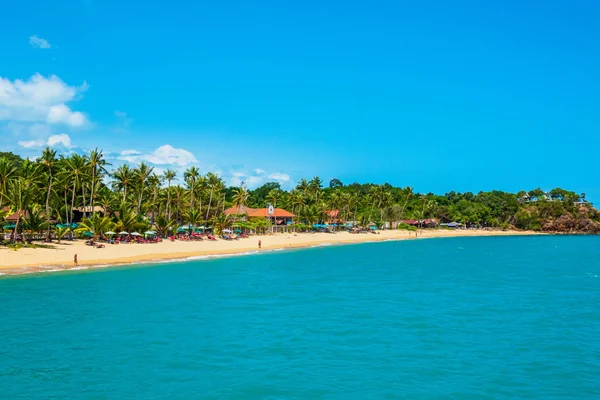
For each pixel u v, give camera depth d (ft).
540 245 447.01
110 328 111.45
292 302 143.84
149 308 134.10
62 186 310.24
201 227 402.52
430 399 72.79
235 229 442.91
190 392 74.54
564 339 104.63
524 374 83.46
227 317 122.93
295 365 86.84
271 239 420.36
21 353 93.25
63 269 209.67
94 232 282.56
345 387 76.95
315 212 522.88
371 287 173.88
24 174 272.31
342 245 421.59
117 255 257.75
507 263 267.18
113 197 387.14
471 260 284.61
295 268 235.40
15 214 296.30
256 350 95.30
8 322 116.98
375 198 645.10
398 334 107.65
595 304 142.92
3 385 77.15
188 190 415.44
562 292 164.66
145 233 318.45
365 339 103.30
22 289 163.43
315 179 600.80
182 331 109.09
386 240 511.40
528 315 127.34
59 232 269.85
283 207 610.24
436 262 271.49
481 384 78.89
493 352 95.35
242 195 453.99
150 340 101.91
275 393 74.28
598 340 104.12
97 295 153.58
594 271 228.43
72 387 76.38
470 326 115.03
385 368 85.61
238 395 73.51
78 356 91.30
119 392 74.54
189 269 225.15
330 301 145.79
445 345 99.50
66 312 128.26
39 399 71.72
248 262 261.44
